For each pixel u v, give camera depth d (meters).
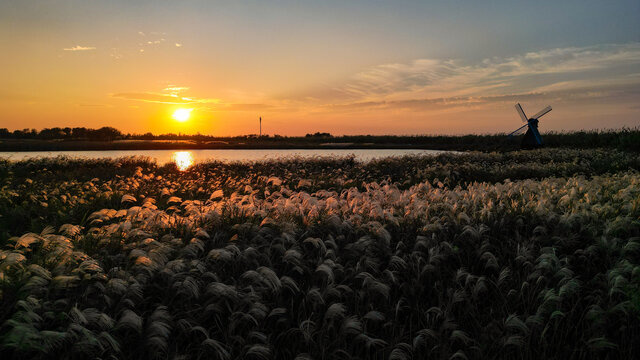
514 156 24.91
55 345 3.46
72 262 4.56
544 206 7.28
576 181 9.99
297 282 4.94
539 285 4.77
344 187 14.61
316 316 4.23
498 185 9.83
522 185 10.03
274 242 5.88
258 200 8.30
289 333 4.05
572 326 4.18
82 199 9.95
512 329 4.00
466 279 4.56
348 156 25.89
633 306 4.10
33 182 13.60
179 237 6.19
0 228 7.70
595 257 5.53
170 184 14.02
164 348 3.62
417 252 5.28
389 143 58.78
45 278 4.12
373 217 6.91
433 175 17.14
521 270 5.24
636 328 4.12
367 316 3.85
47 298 4.02
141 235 5.77
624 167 17.45
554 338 4.07
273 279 4.17
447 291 4.59
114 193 11.07
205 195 12.19
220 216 6.87
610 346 3.81
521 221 6.70
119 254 5.17
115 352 3.60
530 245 5.55
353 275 4.86
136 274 4.66
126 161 23.16
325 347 3.77
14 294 3.93
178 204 10.62
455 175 16.98
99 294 4.20
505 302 4.43
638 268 4.51
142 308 4.30
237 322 3.92
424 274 5.05
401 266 5.21
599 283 4.80
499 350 3.86
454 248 5.57
